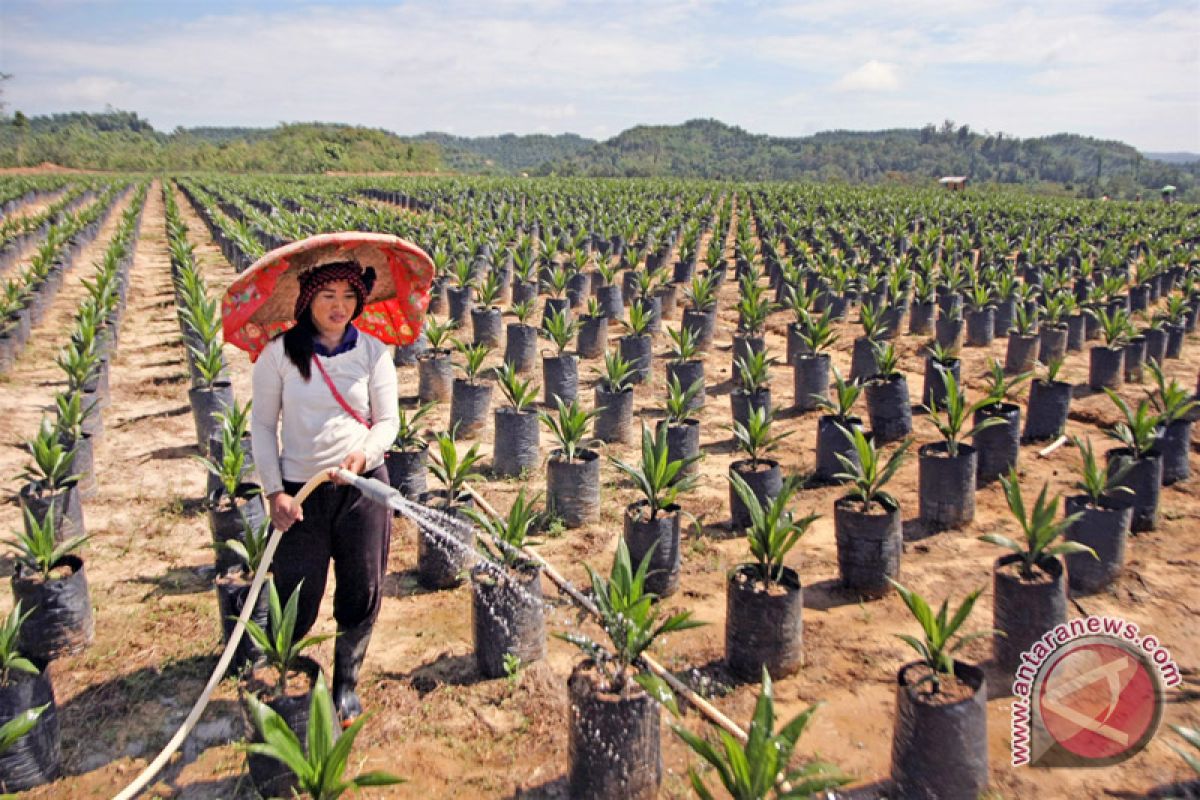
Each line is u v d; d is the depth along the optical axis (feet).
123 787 14.38
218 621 19.33
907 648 18.11
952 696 13.34
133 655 18.08
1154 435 24.31
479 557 17.75
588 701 13.38
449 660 17.83
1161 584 20.63
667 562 20.16
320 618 19.39
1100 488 20.40
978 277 59.67
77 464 25.68
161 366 42.96
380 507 14.48
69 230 82.94
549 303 49.80
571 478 23.72
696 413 34.58
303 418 13.91
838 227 96.73
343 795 13.97
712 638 18.62
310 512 14.23
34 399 37.17
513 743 15.33
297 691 13.47
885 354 30.73
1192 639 18.28
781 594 16.75
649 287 55.62
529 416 27.81
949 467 23.40
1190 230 96.84
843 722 15.81
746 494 17.47
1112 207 137.80
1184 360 43.39
